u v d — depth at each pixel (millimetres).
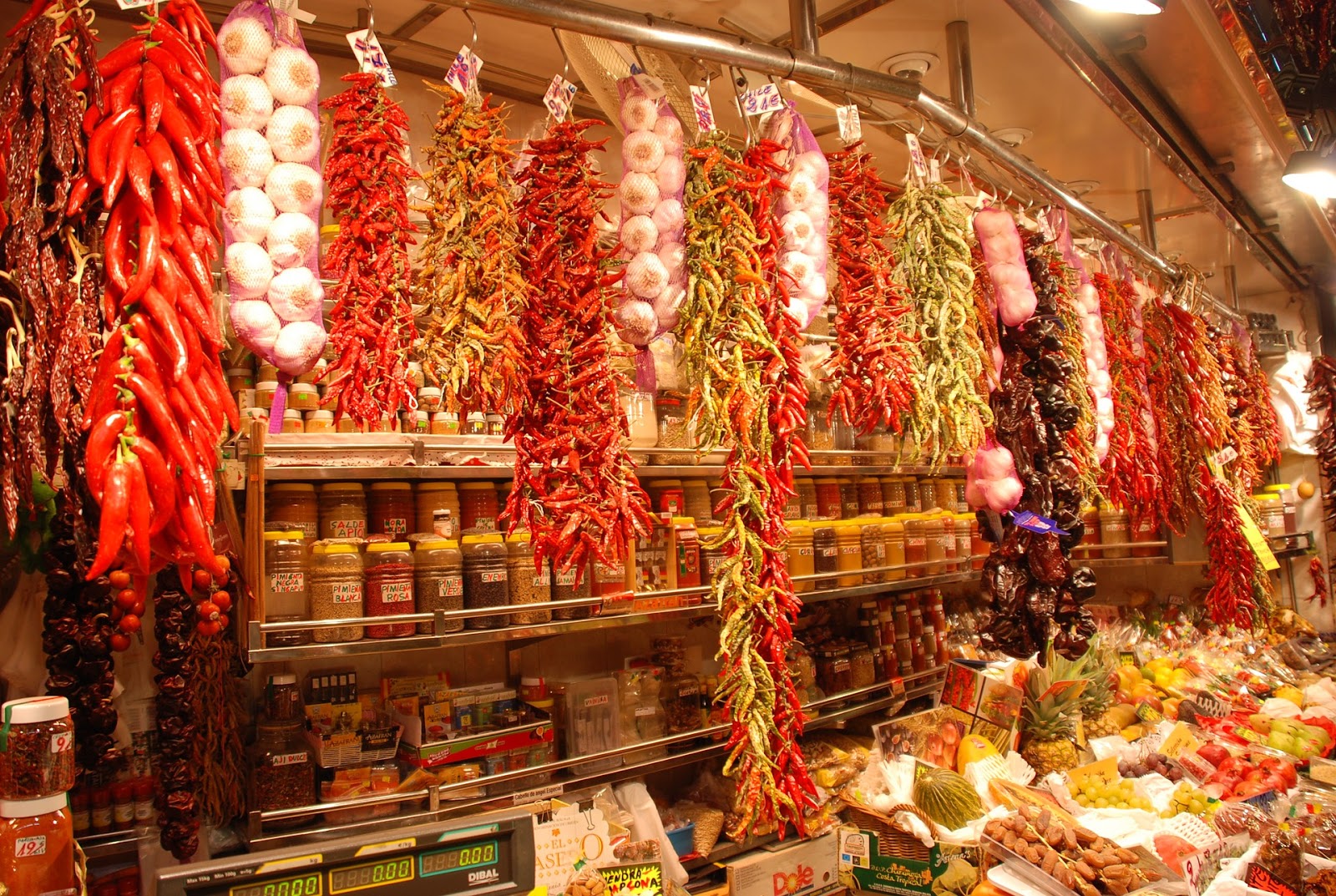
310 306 1490
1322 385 5648
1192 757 3502
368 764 2354
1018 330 2945
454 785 2402
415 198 2191
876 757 3090
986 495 2857
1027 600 2861
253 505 2135
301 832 2219
